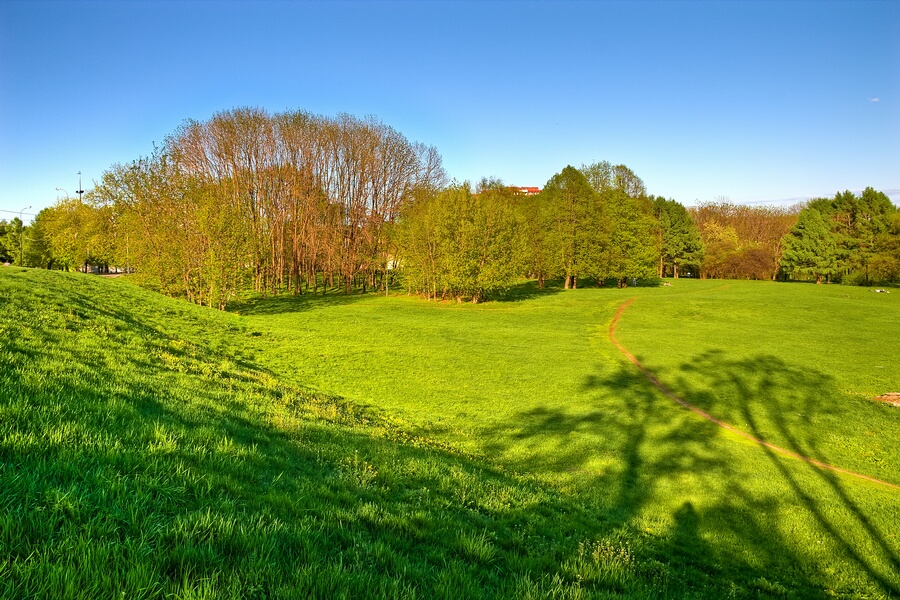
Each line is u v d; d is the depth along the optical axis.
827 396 20.88
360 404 16.84
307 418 11.65
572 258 69.94
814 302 51.12
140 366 11.98
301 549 4.25
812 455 14.70
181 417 7.79
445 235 57.03
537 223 71.75
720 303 49.97
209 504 4.66
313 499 5.71
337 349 26.72
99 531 3.70
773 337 34.69
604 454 14.05
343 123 72.19
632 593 5.52
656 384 22.69
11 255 83.25
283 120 66.12
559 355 28.45
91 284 30.36
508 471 11.81
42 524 3.59
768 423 17.52
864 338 34.25
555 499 9.84
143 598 3.13
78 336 13.13
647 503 11.02
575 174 70.50
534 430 15.89
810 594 7.83
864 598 7.89
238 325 31.33
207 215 40.28
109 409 6.56
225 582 3.45
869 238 77.50
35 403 6.09
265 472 6.32
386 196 73.75
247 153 62.59
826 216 82.25
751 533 9.87
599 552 6.93
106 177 43.44
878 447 15.34
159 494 4.55
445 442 13.80
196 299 41.72
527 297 61.16
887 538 9.90
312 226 67.75
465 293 57.16
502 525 7.03
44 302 16.86
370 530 5.43
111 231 50.59
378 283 79.94
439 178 76.12
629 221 72.69
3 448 4.63
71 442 5.09
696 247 93.75
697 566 8.15
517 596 4.45
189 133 59.78
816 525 10.32
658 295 59.12
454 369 23.77
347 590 3.63
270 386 15.24
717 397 20.69
